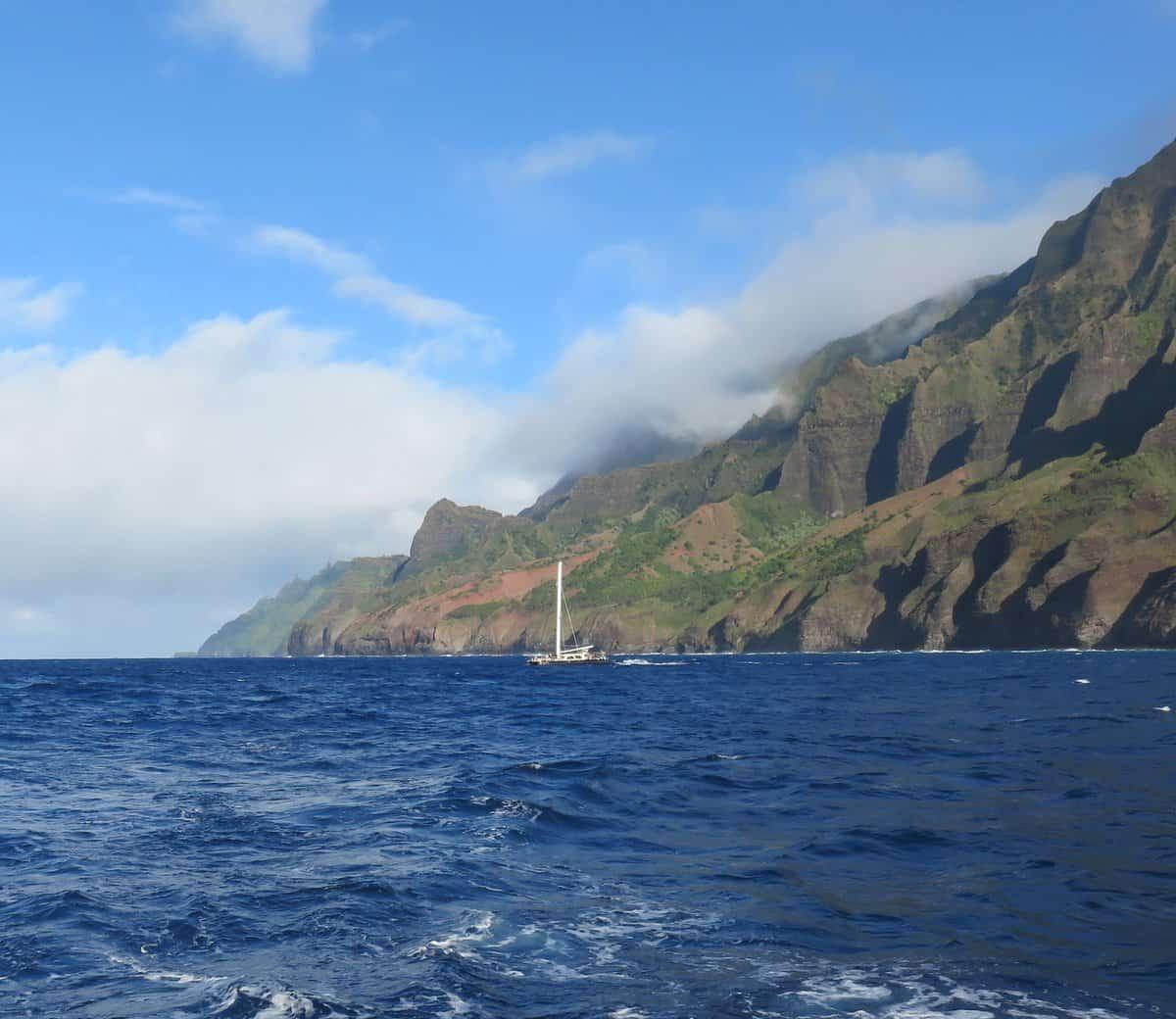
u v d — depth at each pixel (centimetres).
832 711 6719
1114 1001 1283
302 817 2717
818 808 2720
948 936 1568
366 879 1950
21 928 1658
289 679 17638
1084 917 1652
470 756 4259
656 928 1633
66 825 2620
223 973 1435
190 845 2342
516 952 1515
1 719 7138
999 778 3209
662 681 13938
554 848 2264
